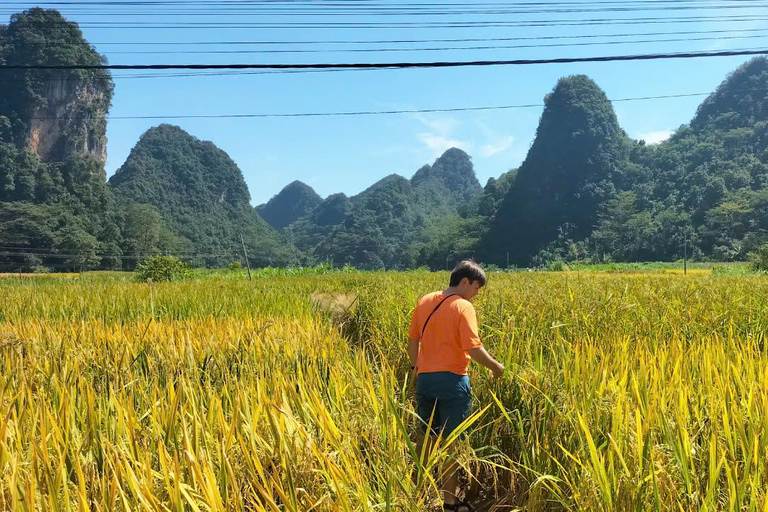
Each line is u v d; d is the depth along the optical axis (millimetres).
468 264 4137
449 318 3945
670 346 5090
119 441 2939
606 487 2482
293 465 2732
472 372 4934
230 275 49375
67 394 3570
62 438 2857
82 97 177625
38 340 6117
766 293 8914
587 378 3756
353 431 3168
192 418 2979
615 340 5391
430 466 3080
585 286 9961
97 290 15664
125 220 165875
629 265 91188
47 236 129625
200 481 2361
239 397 3395
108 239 150500
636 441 2748
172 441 3025
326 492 2551
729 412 3090
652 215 164375
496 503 3783
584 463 2893
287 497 2455
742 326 6656
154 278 34688
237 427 3055
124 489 2561
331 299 11688
